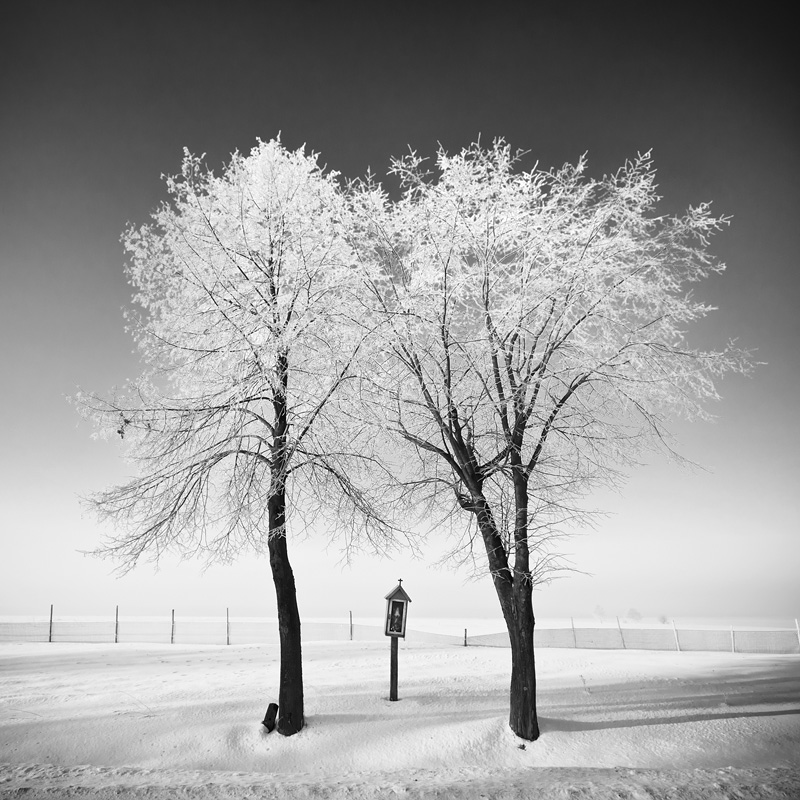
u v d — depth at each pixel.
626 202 14.17
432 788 9.52
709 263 13.98
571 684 17.25
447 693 15.55
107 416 13.37
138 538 13.28
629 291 13.68
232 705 14.26
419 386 13.51
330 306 13.79
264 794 9.36
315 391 13.64
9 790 9.48
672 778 10.07
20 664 23.73
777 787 9.41
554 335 13.59
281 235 14.21
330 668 21.14
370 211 14.48
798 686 17.64
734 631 34.41
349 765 11.55
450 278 13.81
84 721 13.26
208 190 14.59
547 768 11.02
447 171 14.32
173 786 9.73
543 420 13.41
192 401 13.84
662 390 13.71
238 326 13.66
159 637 38.12
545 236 13.61
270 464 13.44
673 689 16.69
